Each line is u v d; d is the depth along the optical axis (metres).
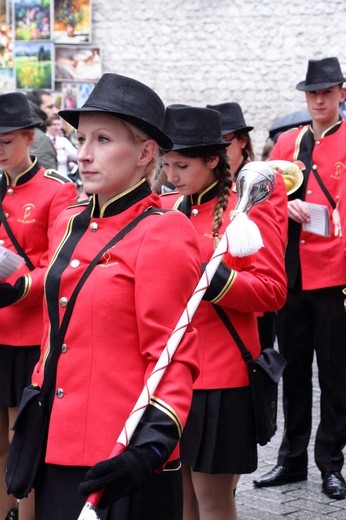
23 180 9.98
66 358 5.78
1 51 29.77
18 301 9.00
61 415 5.77
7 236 9.89
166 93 30.11
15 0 29.58
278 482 11.82
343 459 11.81
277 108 29.58
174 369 5.56
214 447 8.12
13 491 5.91
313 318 11.93
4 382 9.92
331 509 10.99
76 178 18.62
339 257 11.59
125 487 5.23
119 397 5.69
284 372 11.96
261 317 9.95
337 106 12.05
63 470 5.80
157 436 5.34
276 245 8.36
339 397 11.72
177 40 29.88
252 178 6.99
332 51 29.03
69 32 29.66
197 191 8.45
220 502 8.35
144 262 5.66
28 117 9.86
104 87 5.78
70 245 5.96
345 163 11.88
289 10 29.14
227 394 8.21
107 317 5.69
